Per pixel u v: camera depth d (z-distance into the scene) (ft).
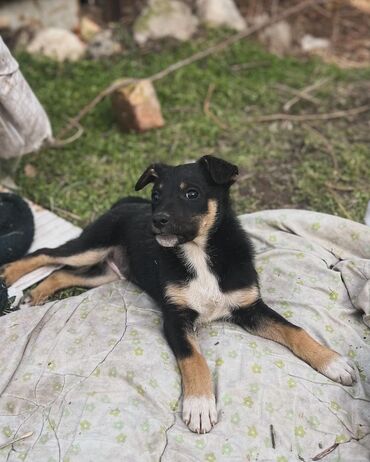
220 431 2.60
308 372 2.84
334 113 5.36
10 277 3.56
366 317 3.13
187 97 5.48
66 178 4.57
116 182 4.53
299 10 6.68
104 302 3.24
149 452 2.51
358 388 2.83
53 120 5.12
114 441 2.53
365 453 2.57
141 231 3.44
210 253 3.07
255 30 6.40
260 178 4.59
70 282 3.59
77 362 2.88
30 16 6.14
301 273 3.37
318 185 4.49
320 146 4.91
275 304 3.25
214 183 3.03
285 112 5.41
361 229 3.55
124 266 3.59
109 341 2.97
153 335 3.00
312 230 3.61
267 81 5.84
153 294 3.26
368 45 6.66
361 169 4.63
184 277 3.07
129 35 6.36
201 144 4.97
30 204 4.23
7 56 3.53
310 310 3.18
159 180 3.04
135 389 2.74
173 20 6.45
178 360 2.83
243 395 2.71
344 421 2.70
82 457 2.48
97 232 3.59
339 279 3.33
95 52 6.12
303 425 2.66
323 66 6.12
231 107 5.46
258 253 3.52
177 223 2.89
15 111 3.71
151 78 5.49
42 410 2.70
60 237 3.95
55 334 3.05
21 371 2.87
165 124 5.17
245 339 2.99
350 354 3.00
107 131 5.10
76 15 6.44
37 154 4.76
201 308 3.09
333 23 6.88
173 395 2.74
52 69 5.80
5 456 2.54
